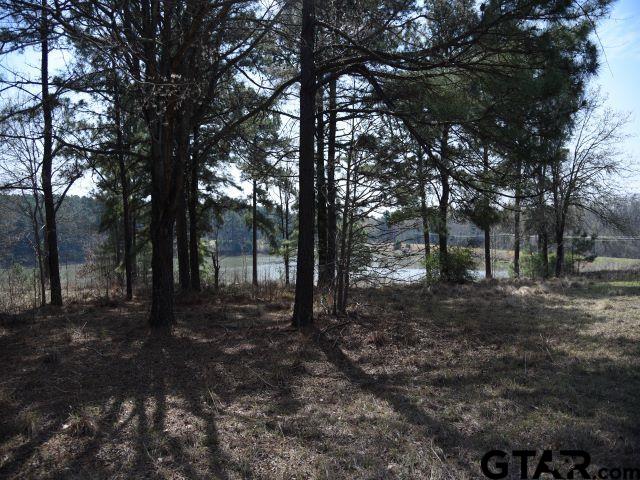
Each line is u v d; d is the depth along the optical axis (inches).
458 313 434.3
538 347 297.7
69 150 509.0
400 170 363.6
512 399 204.1
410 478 141.4
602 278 814.5
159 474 147.0
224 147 528.7
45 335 353.7
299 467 150.0
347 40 352.5
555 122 288.4
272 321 398.9
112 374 255.9
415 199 374.9
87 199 953.5
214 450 162.6
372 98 367.6
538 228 892.0
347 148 377.4
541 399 201.8
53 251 546.0
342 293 394.6
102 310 492.1
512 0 260.7
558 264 992.2
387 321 381.1
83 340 335.6
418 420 184.7
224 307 480.1
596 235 1027.9
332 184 377.1
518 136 292.7
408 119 353.7
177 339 333.1
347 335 334.6
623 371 238.8
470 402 203.3
